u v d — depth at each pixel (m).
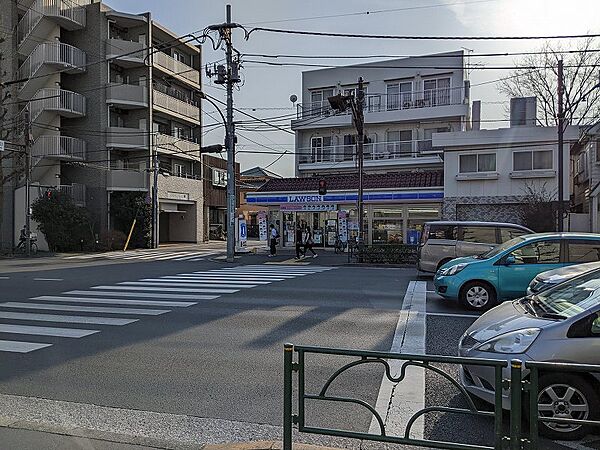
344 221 28.03
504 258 10.01
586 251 9.80
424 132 35.94
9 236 32.62
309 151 38.31
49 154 32.56
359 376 5.88
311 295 12.09
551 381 4.12
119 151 36.53
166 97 38.22
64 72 34.72
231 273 17.72
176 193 40.09
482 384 4.52
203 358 6.66
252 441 4.07
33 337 7.87
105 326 8.65
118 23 36.31
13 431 4.21
